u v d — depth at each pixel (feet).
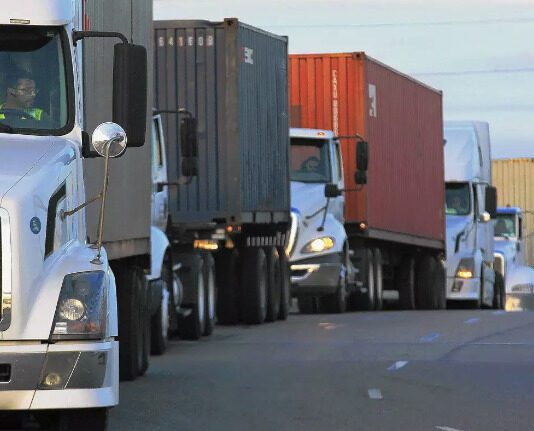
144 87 82.94
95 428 73.00
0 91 81.92
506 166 495.82
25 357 69.67
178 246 173.06
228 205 193.57
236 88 195.11
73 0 84.79
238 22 196.44
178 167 194.08
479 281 303.48
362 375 126.62
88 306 71.05
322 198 226.17
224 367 134.41
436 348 155.84
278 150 213.25
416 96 289.33
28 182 73.31
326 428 92.32
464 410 101.81
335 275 226.38
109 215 111.34
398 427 92.99
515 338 170.40
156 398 108.17
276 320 212.43
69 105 82.33
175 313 157.17
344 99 252.62
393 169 268.82
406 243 276.00
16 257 70.69
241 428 91.91
